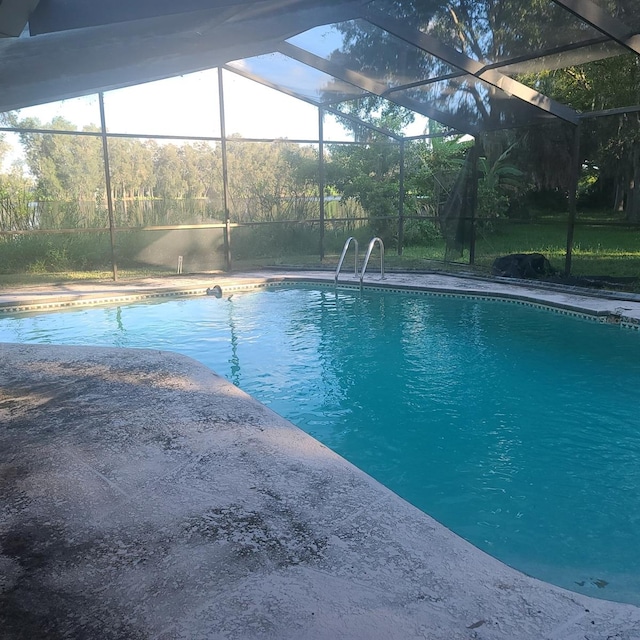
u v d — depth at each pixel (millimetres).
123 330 6855
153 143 11641
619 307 7043
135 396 3680
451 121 10344
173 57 5586
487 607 1690
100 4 3129
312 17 6227
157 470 2617
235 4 3391
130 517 2211
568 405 4391
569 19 6469
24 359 4609
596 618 1658
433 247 13930
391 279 9727
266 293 9211
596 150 8391
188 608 1679
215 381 4012
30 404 3551
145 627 1604
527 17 6652
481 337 6391
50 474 2594
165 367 4355
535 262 9344
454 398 4586
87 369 4305
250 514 2217
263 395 4711
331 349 6023
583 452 3611
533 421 4109
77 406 3506
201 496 2367
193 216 12047
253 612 1653
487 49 7496
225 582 1799
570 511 2908
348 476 2555
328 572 1847
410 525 2146
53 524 2172
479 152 10422
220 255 12094
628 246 8312
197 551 1972
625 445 3703
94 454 2803
